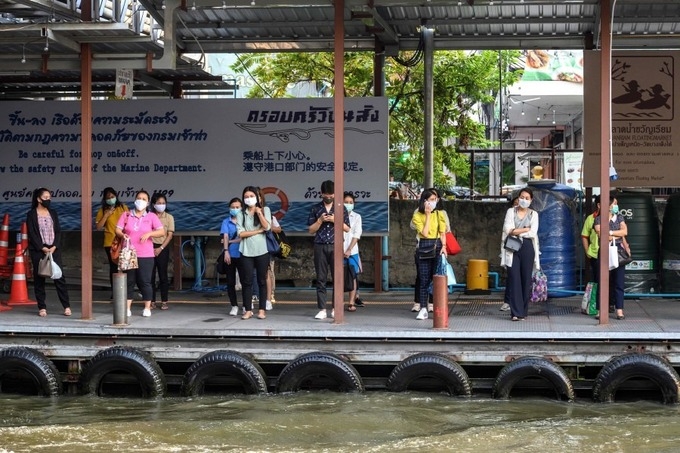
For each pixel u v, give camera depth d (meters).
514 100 29.27
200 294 15.52
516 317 12.04
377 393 10.91
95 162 16.08
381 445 9.12
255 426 9.79
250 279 12.42
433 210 12.40
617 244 12.06
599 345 10.92
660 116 14.80
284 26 14.48
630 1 12.48
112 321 12.13
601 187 11.52
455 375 10.71
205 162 15.83
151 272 12.70
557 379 10.58
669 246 14.43
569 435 9.40
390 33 14.73
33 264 12.60
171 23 12.23
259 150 15.70
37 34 11.70
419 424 9.83
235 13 13.78
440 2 11.53
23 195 16.34
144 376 10.97
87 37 12.07
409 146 21.41
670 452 8.83
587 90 14.81
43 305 12.76
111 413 10.48
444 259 12.23
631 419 9.99
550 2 11.57
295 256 16.42
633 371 10.48
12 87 17.56
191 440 9.35
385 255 15.81
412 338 11.09
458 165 21.38
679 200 14.39
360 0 11.65
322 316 12.35
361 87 20.62
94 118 16.03
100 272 16.70
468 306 13.65
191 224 15.86
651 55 14.78
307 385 11.16
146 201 12.62
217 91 17.50
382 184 15.34
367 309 13.46
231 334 11.30
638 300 14.09
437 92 20.36
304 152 15.59
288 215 15.66
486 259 16.08
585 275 15.42
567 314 12.67
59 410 10.64
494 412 10.29
